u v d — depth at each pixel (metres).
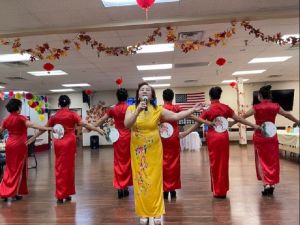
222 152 4.12
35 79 10.25
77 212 3.77
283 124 13.77
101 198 4.44
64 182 4.28
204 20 4.76
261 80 13.61
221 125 4.12
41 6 4.30
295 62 9.16
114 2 4.29
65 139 4.29
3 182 4.47
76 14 4.63
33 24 4.98
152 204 2.86
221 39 5.09
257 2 4.30
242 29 5.57
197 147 11.35
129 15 4.75
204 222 3.23
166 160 4.20
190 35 5.81
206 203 3.95
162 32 5.57
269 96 4.20
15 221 3.50
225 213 3.51
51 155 11.87
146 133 2.85
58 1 4.18
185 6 4.44
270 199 4.02
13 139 4.50
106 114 4.38
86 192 4.87
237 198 4.14
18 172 4.51
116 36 5.77
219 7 4.50
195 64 9.01
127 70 9.53
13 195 4.42
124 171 4.36
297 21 5.11
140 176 2.88
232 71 10.70
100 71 9.48
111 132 4.35
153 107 2.89
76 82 11.61
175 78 11.82
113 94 14.93
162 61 8.35
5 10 4.40
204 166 7.30
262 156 4.26
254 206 3.74
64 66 8.41
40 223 3.40
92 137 14.48
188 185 5.14
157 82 12.78
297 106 13.98
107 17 4.80
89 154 11.48
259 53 7.76
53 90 13.54
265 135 4.19
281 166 6.71
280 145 8.26
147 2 3.11
